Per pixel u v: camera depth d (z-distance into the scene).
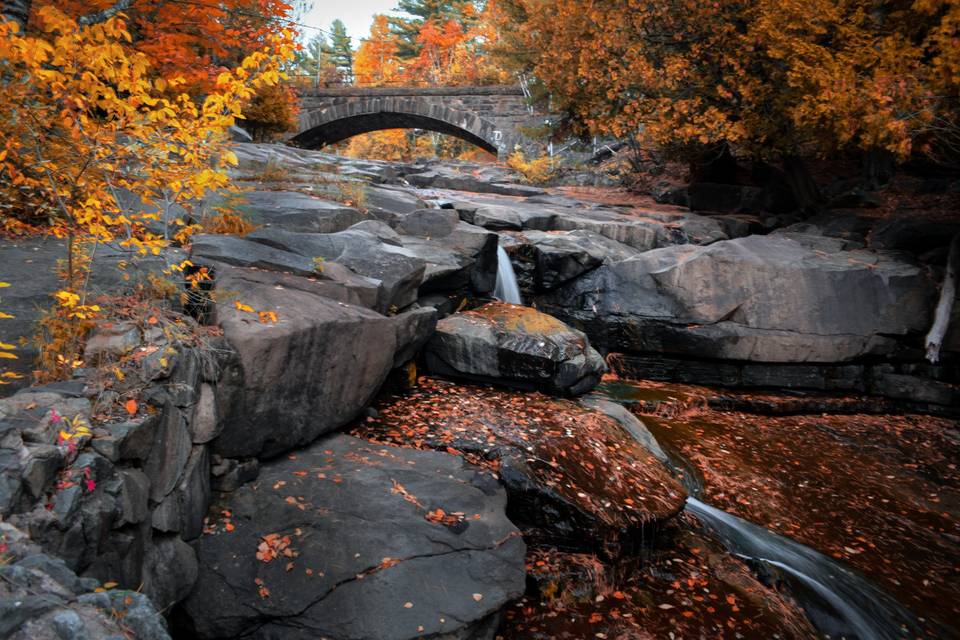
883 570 6.65
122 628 2.12
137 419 3.58
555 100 20.88
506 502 5.63
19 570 2.13
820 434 10.22
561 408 7.98
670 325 11.97
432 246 9.48
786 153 15.60
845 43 12.39
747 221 16.64
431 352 8.70
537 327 9.03
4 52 3.77
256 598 4.08
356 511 4.84
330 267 6.85
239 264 6.28
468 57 50.38
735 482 8.24
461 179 22.19
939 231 12.44
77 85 4.01
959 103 10.59
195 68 9.91
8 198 5.83
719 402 10.91
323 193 10.28
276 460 5.35
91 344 4.01
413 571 4.45
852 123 11.23
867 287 11.70
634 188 23.88
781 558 6.61
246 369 4.81
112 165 4.42
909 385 11.47
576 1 17.52
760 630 5.36
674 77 15.24
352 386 6.10
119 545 3.26
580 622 5.19
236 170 11.08
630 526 5.91
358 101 35.94
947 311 11.38
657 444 8.49
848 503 8.05
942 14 11.02
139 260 5.43
